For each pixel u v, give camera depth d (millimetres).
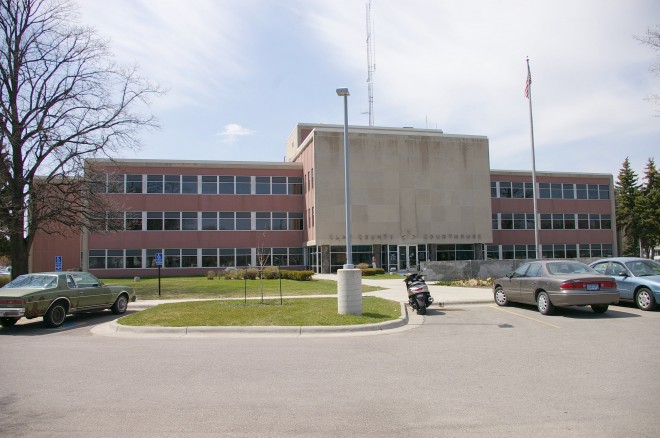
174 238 43500
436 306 17031
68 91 26375
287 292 22422
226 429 5098
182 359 8758
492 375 7273
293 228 46125
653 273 15172
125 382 7117
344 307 13547
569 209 54562
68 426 5227
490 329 11844
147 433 4996
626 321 12508
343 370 7770
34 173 26422
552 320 12953
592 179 55812
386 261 43312
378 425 5168
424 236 44125
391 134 44125
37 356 9195
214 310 14555
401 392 6438
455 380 7023
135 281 33000
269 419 5406
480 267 29297
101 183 27328
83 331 12984
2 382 7160
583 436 4746
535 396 6125
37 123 26016
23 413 5691
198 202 44219
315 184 41781
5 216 24328
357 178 42844
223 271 39750
